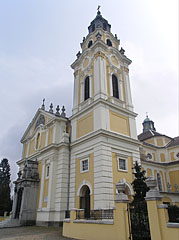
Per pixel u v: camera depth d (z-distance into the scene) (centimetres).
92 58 2627
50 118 2775
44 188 2362
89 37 3011
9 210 4525
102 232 1104
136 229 985
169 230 834
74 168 2184
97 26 3158
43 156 2594
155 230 870
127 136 2244
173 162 3369
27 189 2402
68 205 2088
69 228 1377
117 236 1009
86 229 1221
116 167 1939
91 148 2022
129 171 2047
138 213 1006
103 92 2262
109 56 2644
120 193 1087
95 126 2091
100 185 1756
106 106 2175
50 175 2283
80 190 2006
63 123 2636
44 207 2217
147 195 946
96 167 1873
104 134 1969
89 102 2364
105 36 2941
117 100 2398
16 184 2712
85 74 2659
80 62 2883
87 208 1953
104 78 2380
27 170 2533
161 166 3186
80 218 1385
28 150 3212
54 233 1570
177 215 1147
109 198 1719
